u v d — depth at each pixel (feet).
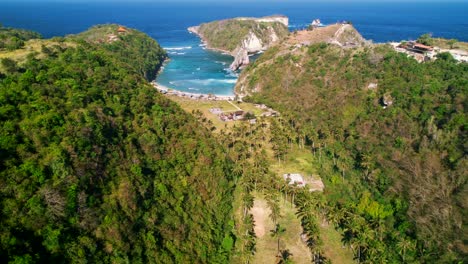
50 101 299.38
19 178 226.79
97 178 272.92
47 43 466.29
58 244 218.18
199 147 404.98
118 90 402.72
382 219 352.69
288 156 484.74
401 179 386.52
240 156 454.40
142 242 269.85
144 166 331.16
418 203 350.43
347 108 558.56
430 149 400.67
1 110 262.26
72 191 242.17
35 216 218.79
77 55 444.96
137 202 289.33
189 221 319.47
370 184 408.46
